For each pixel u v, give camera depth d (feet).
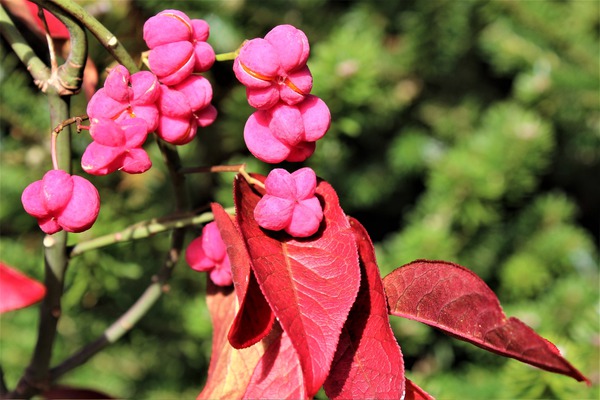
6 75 1.74
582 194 3.08
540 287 2.25
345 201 2.51
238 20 2.06
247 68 0.95
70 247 1.10
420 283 0.96
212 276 1.06
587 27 2.27
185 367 2.31
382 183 2.53
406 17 2.40
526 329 0.92
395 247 2.08
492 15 2.28
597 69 2.21
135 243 1.84
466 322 0.95
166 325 2.14
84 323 2.05
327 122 0.98
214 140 2.22
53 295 1.10
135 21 1.40
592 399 1.54
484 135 2.12
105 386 2.25
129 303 1.99
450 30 2.39
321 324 0.91
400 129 2.61
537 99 2.23
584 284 2.04
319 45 1.97
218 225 0.96
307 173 0.95
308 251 0.95
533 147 2.03
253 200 0.98
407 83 2.56
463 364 2.45
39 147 1.83
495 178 2.06
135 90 0.96
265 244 0.95
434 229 2.04
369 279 0.96
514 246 2.30
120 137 0.95
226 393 1.01
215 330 1.07
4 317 1.97
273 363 0.95
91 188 0.96
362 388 0.93
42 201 0.95
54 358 2.05
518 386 1.53
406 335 2.12
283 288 0.92
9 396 1.18
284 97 0.96
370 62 1.78
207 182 2.25
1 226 1.95
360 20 2.41
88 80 1.19
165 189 1.95
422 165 2.52
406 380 0.97
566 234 2.26
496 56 2.31
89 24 0.98
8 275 0.92
